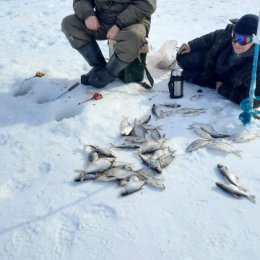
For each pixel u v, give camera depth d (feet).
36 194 6.39
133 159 7.09
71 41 9.36
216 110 8.61
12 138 7.97
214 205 6.01
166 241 5.44
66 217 5.91
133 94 9.39
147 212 5.92
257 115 8.16
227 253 5.24
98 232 5.63
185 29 14.17
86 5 8.97
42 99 9.62
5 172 6.97
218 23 14.73
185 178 6.57
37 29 14.47
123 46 8.65
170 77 9.37
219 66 9.04
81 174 6.68
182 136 7.68
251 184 6.40
